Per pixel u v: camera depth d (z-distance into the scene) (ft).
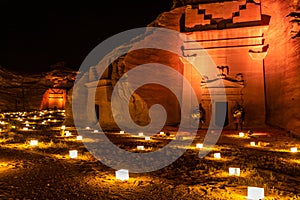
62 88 177.06
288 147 51.19
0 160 35.32
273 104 77.36
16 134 66.39
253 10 82.07
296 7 71.41
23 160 35.45
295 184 27.58
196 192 23.98
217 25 85.30
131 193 23.13
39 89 184.24
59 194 22.11
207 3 87.25
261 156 41.98
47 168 31.30
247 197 22.21
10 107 172.14
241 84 81.71
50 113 146.51
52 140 57.31
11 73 190.49
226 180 28.27
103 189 23.97
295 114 66.74
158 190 24.25
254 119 80.18
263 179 28.78
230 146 52.16
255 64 81.61
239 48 82.99
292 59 69.15
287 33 71.97
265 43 81.25
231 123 81.82
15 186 23.93
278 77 75.56
